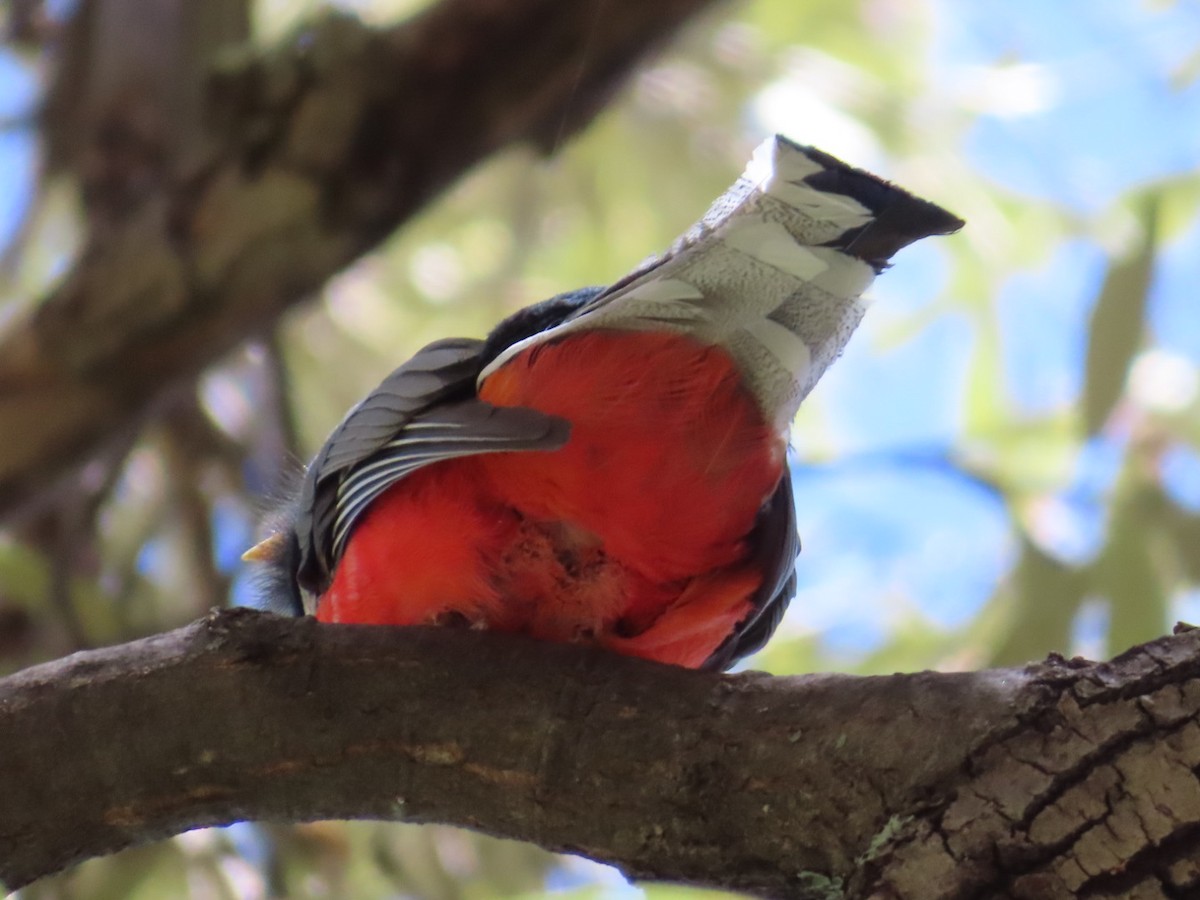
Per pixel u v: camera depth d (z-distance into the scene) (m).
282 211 10.74
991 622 12.06
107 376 10.89
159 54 12.47
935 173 15.02
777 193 5.88
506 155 12.13
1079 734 5.09
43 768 5.83
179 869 11.95
